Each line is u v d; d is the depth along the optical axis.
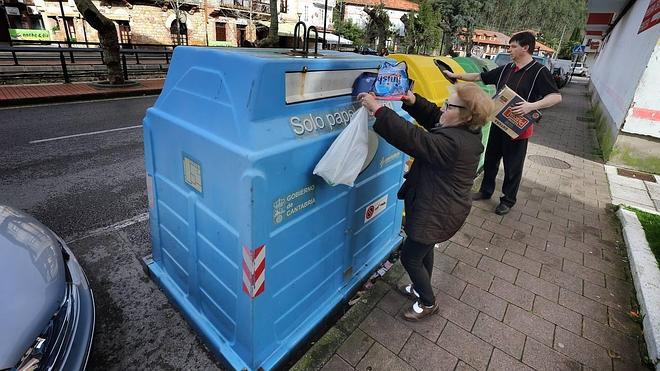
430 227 2.04
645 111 5.95
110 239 3.30
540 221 4.04
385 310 2.55
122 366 2.08
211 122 1.77
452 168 1.91
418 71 3.16
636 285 2.93
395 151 2.65
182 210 2.12
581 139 8.31
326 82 1.95
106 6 23.20
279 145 1.65
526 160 6.35
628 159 6.27
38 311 1.63
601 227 3.99
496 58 9.27
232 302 1.95
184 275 2.35
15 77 10.09
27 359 1.50
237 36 28.84
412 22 27.58
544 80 3.49
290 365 2.17
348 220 2.33
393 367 2.12
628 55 8.66
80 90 9.80
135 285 2.71
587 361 2.26
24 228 2.08
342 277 2.51
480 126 1.89
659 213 4.28
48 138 6.09
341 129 2.00
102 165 5.05
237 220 1.69
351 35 35.97
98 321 2.38
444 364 2.17
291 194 1.78
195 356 2.16
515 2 85.12
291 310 2.09
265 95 1.63
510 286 2.91
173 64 2.12
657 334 2.35
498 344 2.34
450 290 2.82
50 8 23.73
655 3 7.07
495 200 4.49
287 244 1.86
